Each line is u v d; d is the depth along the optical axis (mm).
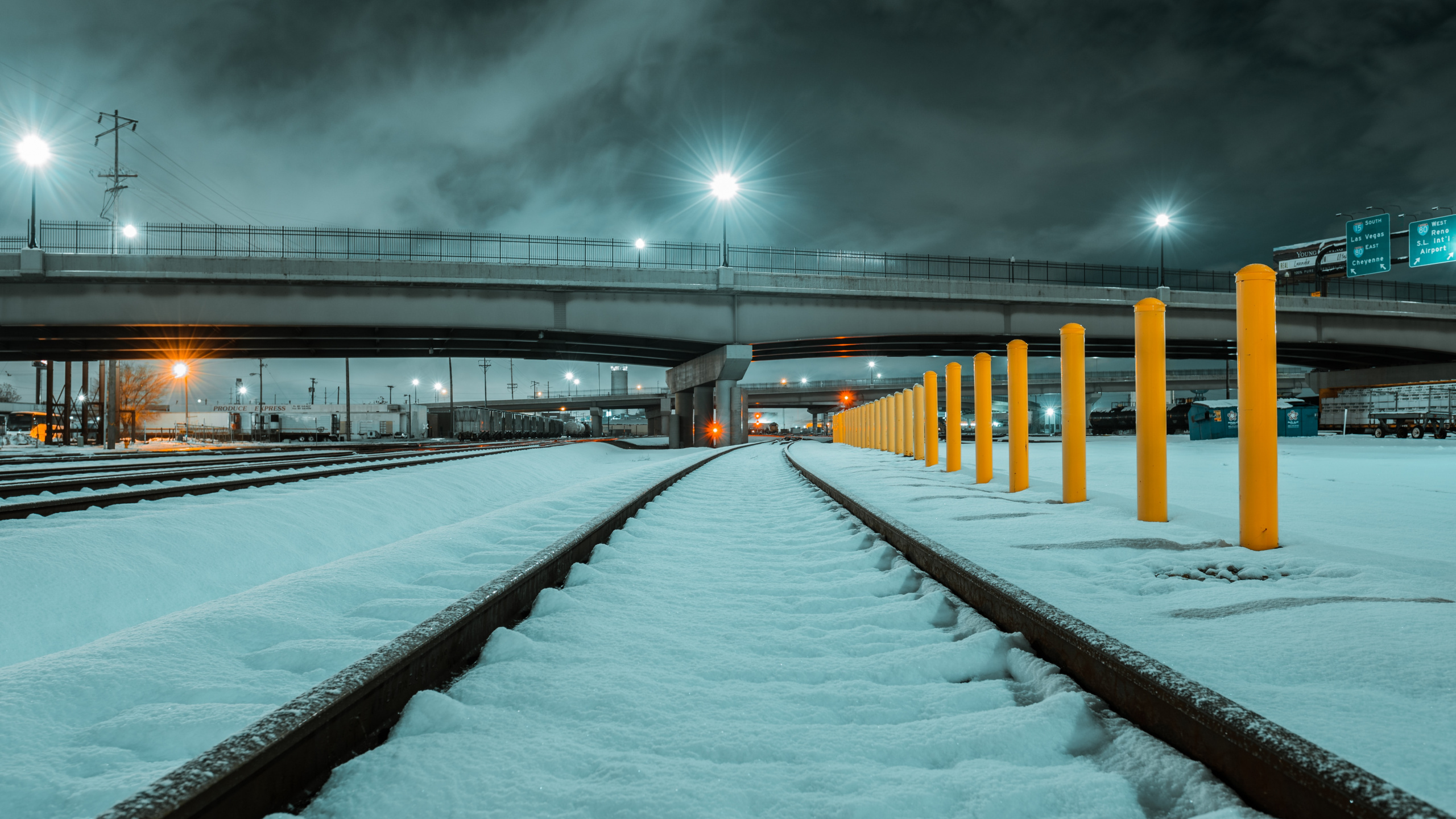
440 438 70375
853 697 2389
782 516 7852
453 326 38719
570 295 40750
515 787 1763
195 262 34875
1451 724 1936
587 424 153375
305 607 3549
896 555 5055
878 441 26000
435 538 5504
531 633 3223
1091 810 1639
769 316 43781
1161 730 2037
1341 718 1985
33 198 34344
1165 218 48031
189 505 7359
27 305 33875
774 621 3477
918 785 1753
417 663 2498
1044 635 2807
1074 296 45969
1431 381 57188
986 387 10898
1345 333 48938
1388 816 1310
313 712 1845
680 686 2504
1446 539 5145
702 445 53312
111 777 1876
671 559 5191
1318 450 23984
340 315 37188
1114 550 4898
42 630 4543
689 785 1743
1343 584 3680
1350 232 42625
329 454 26094
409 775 1812
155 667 2645
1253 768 1665
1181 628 2945
